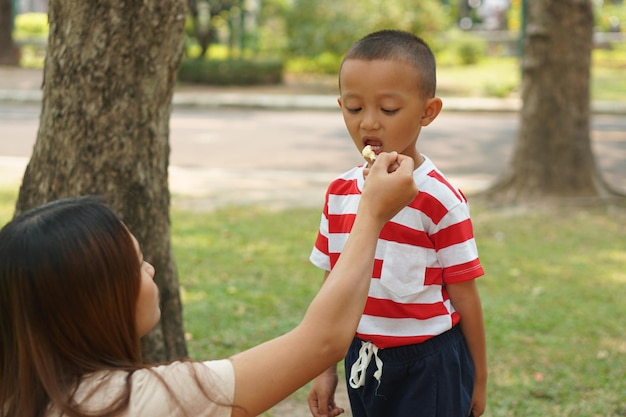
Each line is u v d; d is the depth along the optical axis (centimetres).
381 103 213
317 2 1912
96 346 156
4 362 158
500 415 383
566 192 820
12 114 1430
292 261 629
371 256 165
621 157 1113
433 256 227
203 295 549
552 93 812
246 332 484
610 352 461
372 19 1873
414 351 228
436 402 227
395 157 173
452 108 1595
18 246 153
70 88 334
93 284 153
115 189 341
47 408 154
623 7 2756
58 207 159
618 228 732
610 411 389
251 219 757
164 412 150
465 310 231
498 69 2189
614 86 1902
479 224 744
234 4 2003
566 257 645
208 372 154
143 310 164
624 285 579
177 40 341
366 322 231
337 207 240
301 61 2055
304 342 157
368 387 236
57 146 340
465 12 3027
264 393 154
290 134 1302
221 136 1270
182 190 880
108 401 150
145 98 340
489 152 1153
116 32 329
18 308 153
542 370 437
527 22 825
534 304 538
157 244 357
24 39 2356
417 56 214
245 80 1883
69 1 329
